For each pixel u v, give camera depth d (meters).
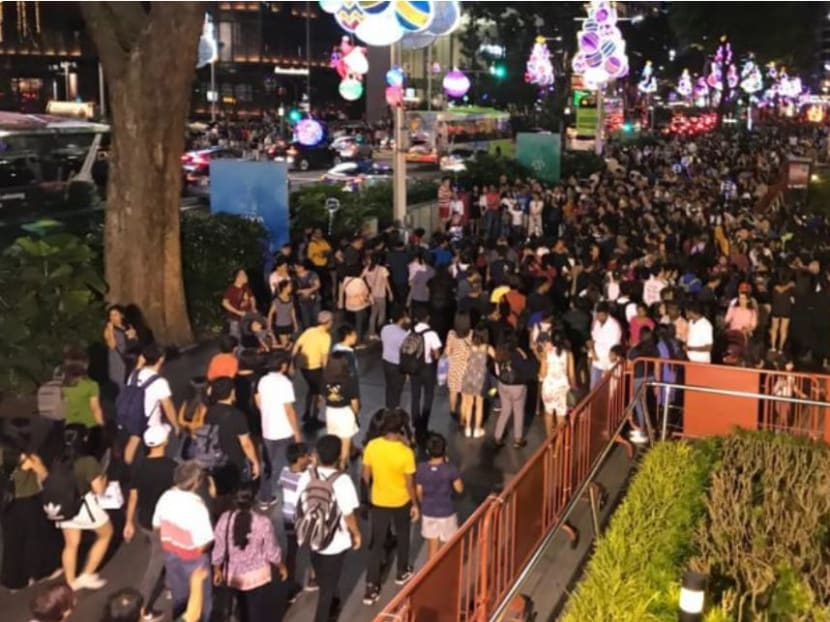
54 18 82.44
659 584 6.89
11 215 22.19
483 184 33.78
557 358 11.76
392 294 17.38
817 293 16.23
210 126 71.81
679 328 13.10
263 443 10.08
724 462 10.16
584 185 34.19
